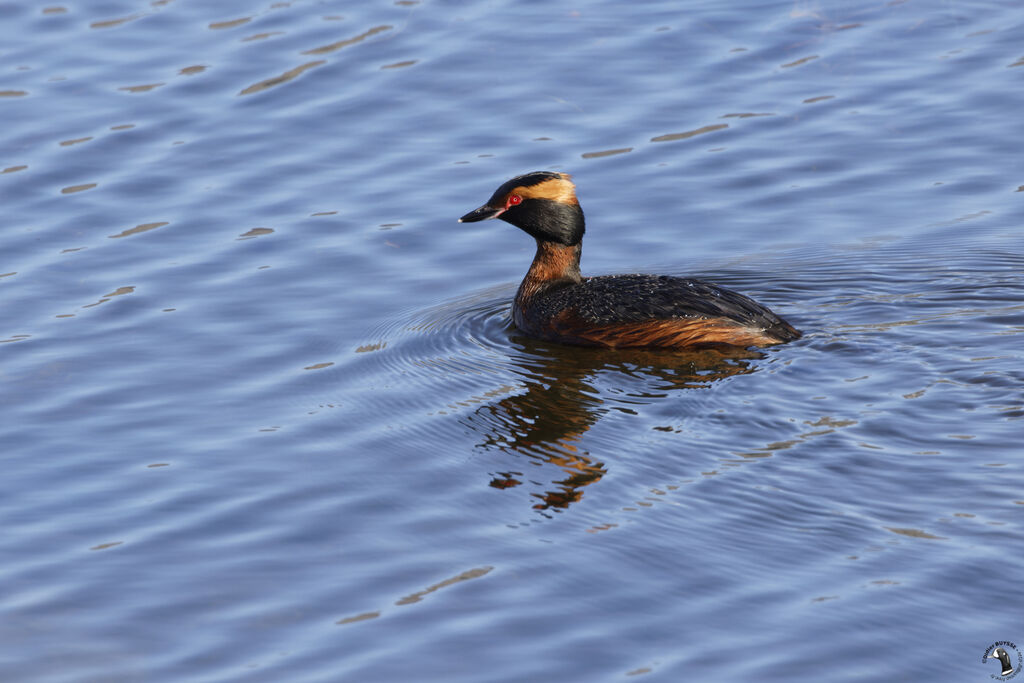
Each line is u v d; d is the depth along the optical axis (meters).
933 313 15.21
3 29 24.27
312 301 16.72
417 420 13.59
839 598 9.95
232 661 9.73
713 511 11.27
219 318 16.27
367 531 11.44
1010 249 16.98
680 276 16.92
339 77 22.61
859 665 9.24
